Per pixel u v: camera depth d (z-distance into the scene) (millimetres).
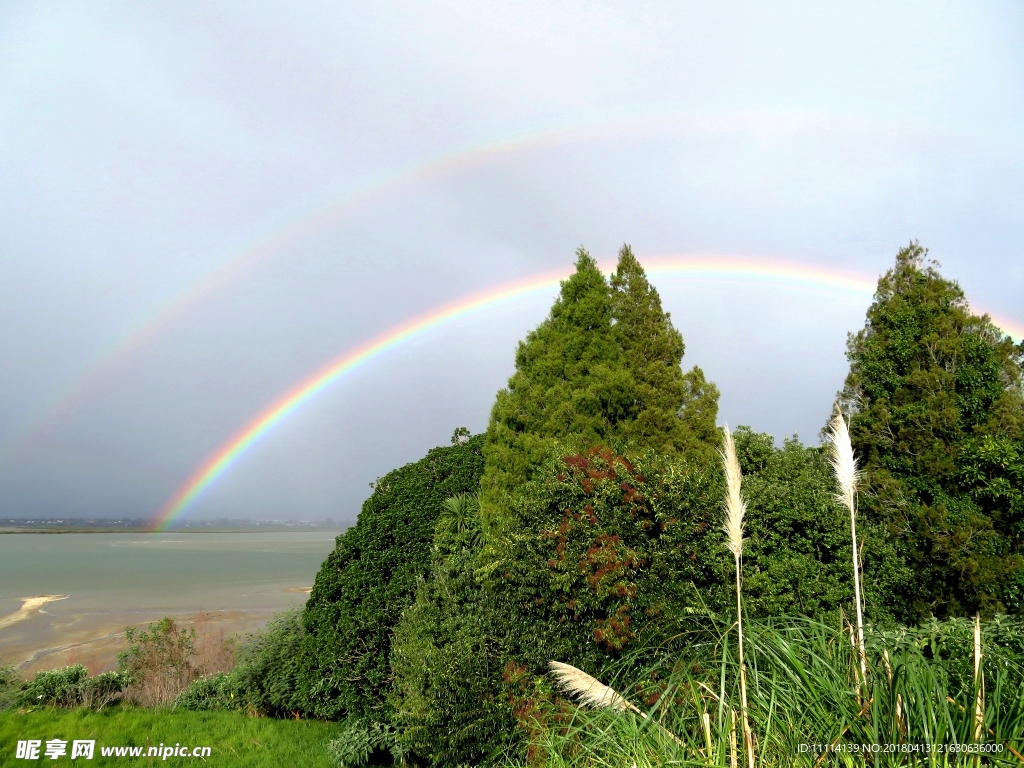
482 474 14461
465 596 11102
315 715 14883
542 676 8273
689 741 4328
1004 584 10930
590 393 13125
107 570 68625
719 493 8984
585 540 8453
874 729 3805
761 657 4672
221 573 65312
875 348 13430
